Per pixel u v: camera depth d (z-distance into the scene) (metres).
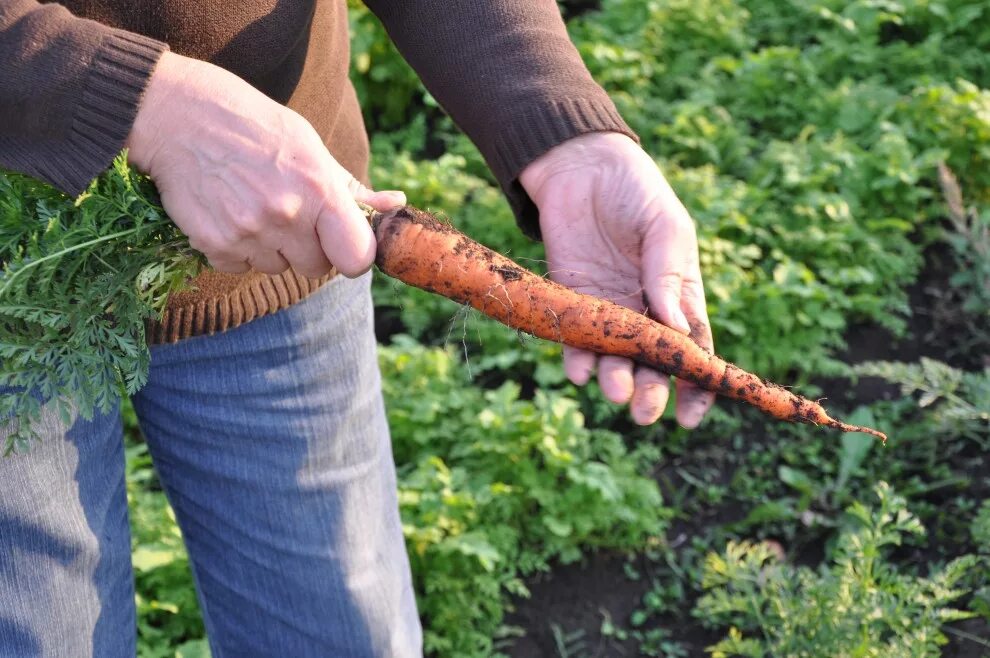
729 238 1.77
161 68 0.77
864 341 1.69
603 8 2.33
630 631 1.36
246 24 0.83
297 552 0.96
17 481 0.83
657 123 2.00
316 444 0.95
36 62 0.75
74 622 0.87
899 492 1.44
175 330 0.90
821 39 2.18
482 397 1.54
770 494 1.48
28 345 0.82
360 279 0.98
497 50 0.90
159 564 1.26
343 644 0.99
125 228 0.84
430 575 1.34
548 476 1.43
